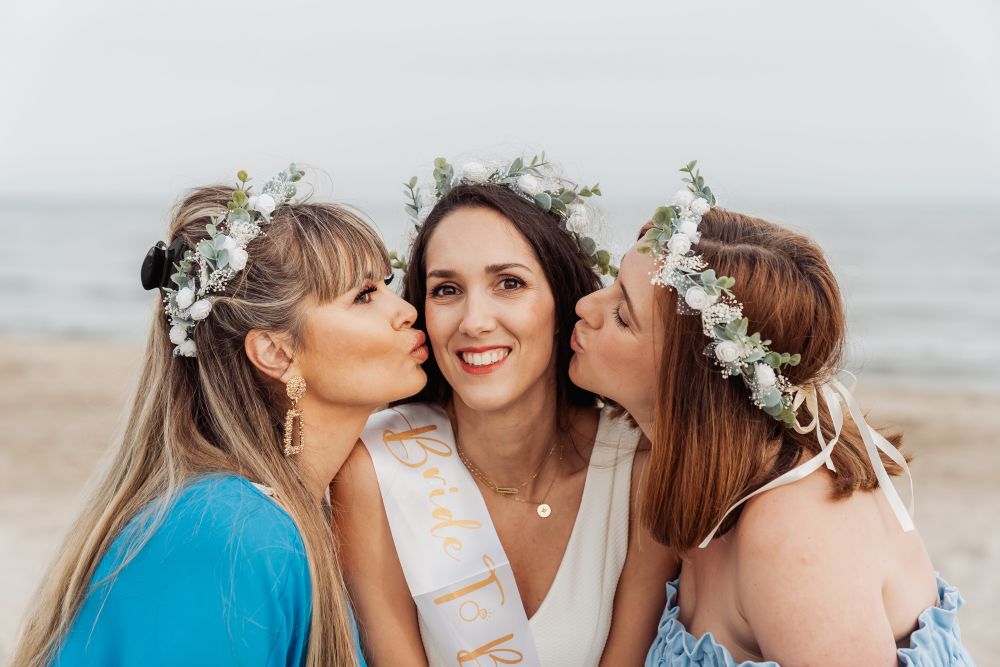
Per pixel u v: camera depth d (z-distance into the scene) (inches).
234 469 105.8
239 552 95.7
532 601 129.7
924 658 94.9
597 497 128.3
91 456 461.7
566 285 125.0
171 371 110.9
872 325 964.6
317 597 103.3
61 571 102.7
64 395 610.5
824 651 91.5
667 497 103.8
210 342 108.9
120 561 97.7
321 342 110.5
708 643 104.3
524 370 121.3
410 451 131.3
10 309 1142.3
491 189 124.1
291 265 109.0
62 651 96.8
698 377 102.3
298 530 103.0
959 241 1668.3
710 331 99.0
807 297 100.2
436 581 126.6
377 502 129.0
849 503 97.3
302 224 111.0
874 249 1561.3
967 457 475.5
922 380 732.7
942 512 389.1
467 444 132.3
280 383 111.7
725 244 104.1
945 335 918.4
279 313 108.5
